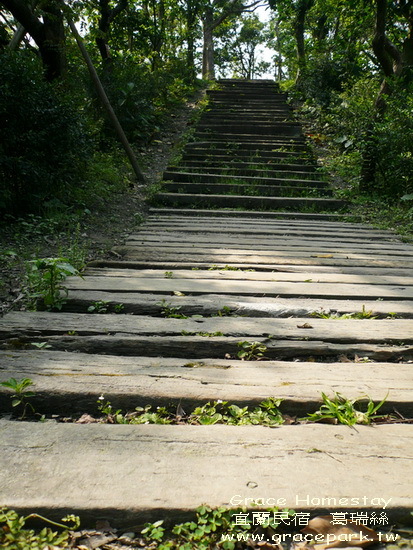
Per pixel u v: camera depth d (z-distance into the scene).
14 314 2.89
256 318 2.94
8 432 1.67
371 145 9.62
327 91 15.33
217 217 8.07
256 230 6.61
